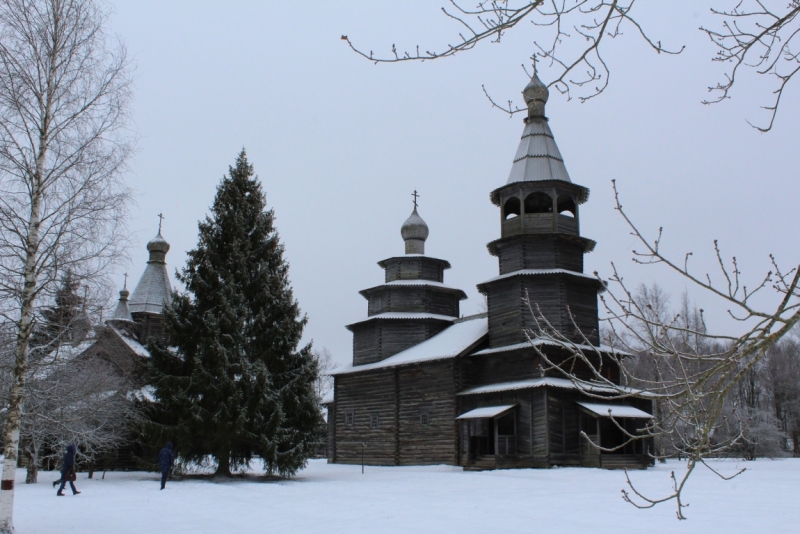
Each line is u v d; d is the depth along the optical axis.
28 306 15.70
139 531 15.12
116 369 34.88
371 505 19.97
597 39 6.11
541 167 39.53
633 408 36.06
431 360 39.84
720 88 6.55
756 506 18.14
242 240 33.75
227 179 35.03
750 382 61.16
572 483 25.92
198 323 31.73
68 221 16.44
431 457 39.56
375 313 48.28
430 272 48.41
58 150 16.97
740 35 6.09
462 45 6.21
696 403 5.20
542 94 41.59
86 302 17.38
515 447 35.22
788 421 63.12
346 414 45.91
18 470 37.88
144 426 30.38
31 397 18.42
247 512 18.62
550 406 34.31
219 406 29.61
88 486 27.30
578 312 36.88
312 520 16.78
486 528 14.87
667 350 5.47
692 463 5.14
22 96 16.55
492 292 39.09
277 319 33.50
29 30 17.06
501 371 37.66
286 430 31.02
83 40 17.64
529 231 38.28
